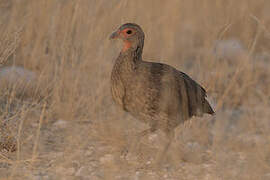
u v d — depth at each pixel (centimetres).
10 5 1773
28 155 1256
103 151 1327
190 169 1233
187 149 1356
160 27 2148
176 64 1958
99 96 1600
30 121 1471
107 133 1410
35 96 1548
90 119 1546
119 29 1315
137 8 1997
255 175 1162
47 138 1388
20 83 1502
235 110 1761
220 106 1634
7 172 1147
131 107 1280
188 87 1329
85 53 1653
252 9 2409
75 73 1623
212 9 2416
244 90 1816
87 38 1669
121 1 1811
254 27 2312
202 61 1872
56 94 1549
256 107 1662
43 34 1717
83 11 1706
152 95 1241
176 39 2250
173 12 2258
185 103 1280
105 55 1723
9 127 1317
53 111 1541
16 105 1488
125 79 1265
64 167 1192
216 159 1284
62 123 1497
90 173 1173
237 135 1505
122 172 1196
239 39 2312
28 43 1706
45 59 1662
